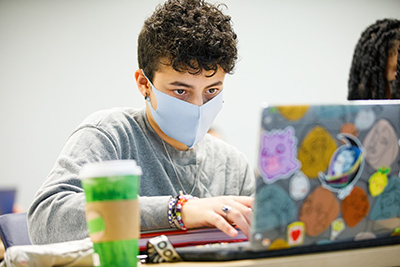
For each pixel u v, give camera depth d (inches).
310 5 154.3
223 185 71.7
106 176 32.3
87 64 145.4
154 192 66.4
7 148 142.1
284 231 33.0
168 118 62.8
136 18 146.8
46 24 143.8
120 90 146.7
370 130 33.8
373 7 157.5
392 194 36.0
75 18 144.8
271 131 31.2
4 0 141.9
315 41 155.1
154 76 61.9
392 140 34.8
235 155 75.4
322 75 155.8
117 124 65.7
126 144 65.4
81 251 36.4
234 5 150.0
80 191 54.4
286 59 153.7
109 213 32.4
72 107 144.8
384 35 63.9
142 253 40.7
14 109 142.6
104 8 145.7
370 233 36.4
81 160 58.2
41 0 143.5
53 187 53.0
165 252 35.9
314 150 32.4
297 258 33.7
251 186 74.9
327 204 33.7
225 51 59.7
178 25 59.5
